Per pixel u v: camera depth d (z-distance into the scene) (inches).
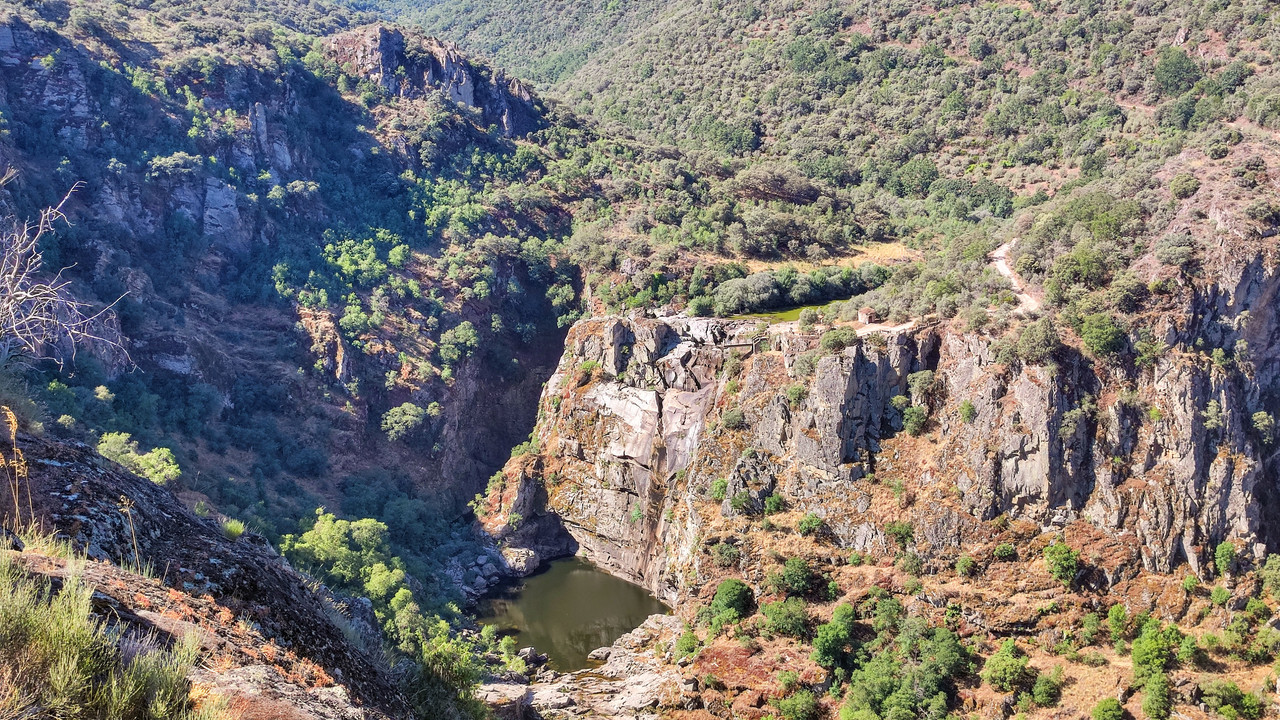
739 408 3873.0
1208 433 3208.7
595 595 4018.2
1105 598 3004.4
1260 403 3432.6
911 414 3545.8
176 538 940.6
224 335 4404.5
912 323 3732.8
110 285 3870.6
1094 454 3245.6
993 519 3250.5
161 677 579.2
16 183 3821.4
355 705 776.3
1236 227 3511.3
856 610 3112.7
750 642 3065.9
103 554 807.1
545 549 4466.0
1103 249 3663.9
